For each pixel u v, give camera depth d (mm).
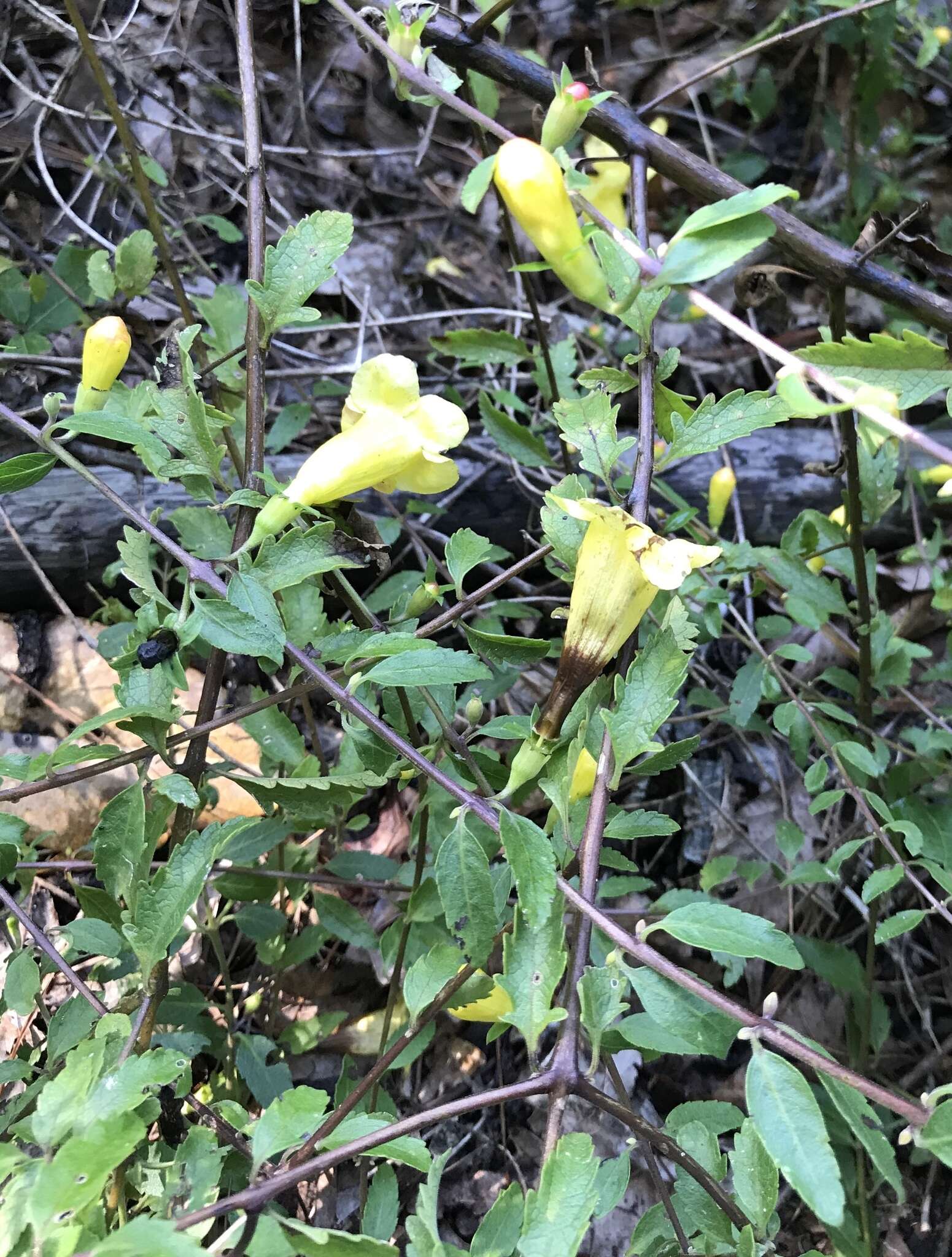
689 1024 166
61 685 330
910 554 324
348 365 361
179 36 470
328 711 348
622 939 160
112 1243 136
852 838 317
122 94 443
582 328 467
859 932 315
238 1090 252
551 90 243
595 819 177
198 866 182
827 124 461
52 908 296
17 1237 145
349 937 260
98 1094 154
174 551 187
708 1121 209
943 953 322
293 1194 262
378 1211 208
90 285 303
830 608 284
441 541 346
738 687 293
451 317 465
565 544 201
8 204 408
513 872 163
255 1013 298
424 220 510
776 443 407
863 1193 259
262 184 220
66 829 302
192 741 199
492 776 225
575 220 194
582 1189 148
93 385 232
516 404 338
